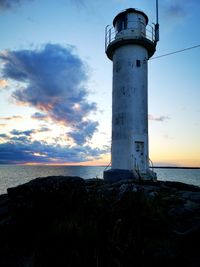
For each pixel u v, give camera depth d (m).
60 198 6.73
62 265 4.32
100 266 4.30
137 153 14.20
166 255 4.70
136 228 5.39
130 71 15.11
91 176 78.75
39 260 4.46
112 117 15.65
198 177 79.12
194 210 6.87
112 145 15.22
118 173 13.80
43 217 6.25
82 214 6.11
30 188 6.70
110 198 7.41
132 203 6.54
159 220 5.95
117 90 15.40
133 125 14.37
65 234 5.07
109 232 5.08
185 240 5.25
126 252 4.48
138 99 14.81
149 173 13.87
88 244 4.75
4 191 39.06
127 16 16.08
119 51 15.83
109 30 16.86
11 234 5.78
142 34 15.80
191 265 4.44
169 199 8.04
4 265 4.62
